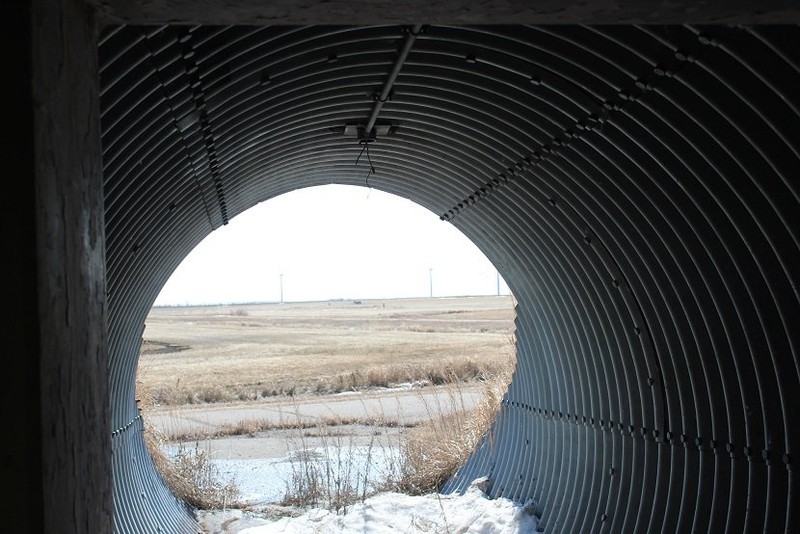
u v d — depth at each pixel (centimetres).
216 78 594
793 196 518
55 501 200
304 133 900
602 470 850
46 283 198
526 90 699
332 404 2531
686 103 558
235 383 3209
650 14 258
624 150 670
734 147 538
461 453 1354
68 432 211
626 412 802
